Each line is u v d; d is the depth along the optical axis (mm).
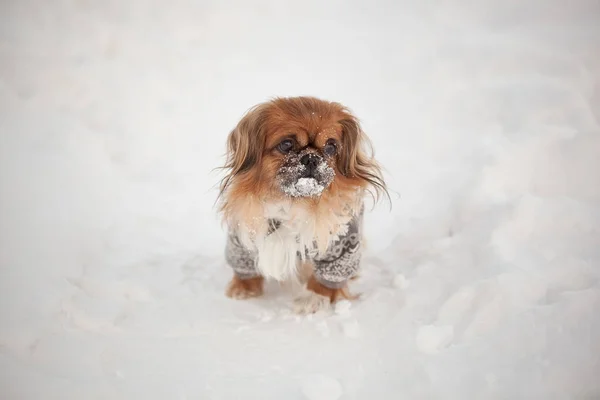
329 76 2812
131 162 2170
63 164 2119
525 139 1988
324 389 1544
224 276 1823
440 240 1837
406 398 1535
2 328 1636
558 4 3277
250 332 1665
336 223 1690
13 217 1925
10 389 1531
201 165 2182
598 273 1682
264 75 2840
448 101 2379
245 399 1540
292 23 3523
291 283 1799
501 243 1750
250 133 1680
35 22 3201
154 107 2471
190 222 1985
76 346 1614
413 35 3215
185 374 1577
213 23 3434
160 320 1685
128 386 1553
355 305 1721
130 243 1888
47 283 1740
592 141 1915
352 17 3596
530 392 1529
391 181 2080
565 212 1782
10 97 2395
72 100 2430
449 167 2080
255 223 1694
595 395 1525
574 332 1588
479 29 3148
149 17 3424
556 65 2393
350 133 1699
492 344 1591
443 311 1662
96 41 3059
